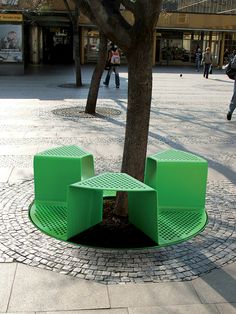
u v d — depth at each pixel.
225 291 3.42
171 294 3.35
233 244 4.21
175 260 3.87
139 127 4.64
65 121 10.29
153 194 4.08
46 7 21.92
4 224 4.52
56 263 3.76
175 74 27.14
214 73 29.09
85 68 29.41
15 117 10.66
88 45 34.19
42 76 22.53
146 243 4.18
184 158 5.08
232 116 11.82
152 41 4.40
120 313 3.11
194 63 37.41
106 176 4.44
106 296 3.30
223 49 35.56
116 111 11.90
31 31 30.72
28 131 9.10
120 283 3.48
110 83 19.78
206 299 3.31
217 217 4.87
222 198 5.48
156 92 17.03
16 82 19.06
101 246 4.10
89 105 11.41
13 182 5.81
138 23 4.26
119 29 4.28
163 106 13.41
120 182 4.24
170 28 32.88
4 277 3.51
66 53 34.59
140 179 4.80
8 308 3.13
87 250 4.01
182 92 17.34
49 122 10.12
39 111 11.59
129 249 4.05
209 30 33.41
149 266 3.75
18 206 5.00
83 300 3.25
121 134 9.04
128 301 3.25
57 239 4.21
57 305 3.18
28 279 3.50
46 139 8.41
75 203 4.19
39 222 4.58
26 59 30.20
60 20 28.02
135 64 4.45
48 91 16.06
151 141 8.58
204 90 18.31
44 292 3.33
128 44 4.35
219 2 37.19
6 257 3.83
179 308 3.19
